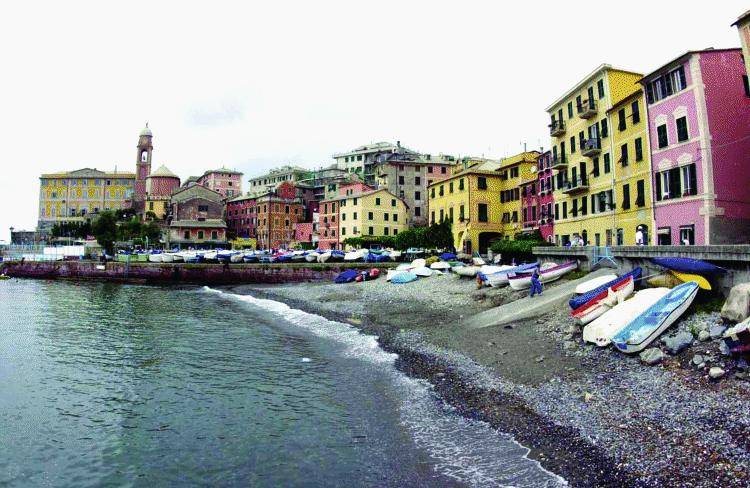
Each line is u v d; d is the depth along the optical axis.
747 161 33.75
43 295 53.97
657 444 11.55
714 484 9.75
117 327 31.77
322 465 11.96
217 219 120.81
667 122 36.66
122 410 15.95
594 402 14.32
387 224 95.94
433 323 29.23
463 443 12.82
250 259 72.94
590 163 48.62
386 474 11.41
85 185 152.75
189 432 14.11
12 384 18.78
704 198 32.84
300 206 119.56
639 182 40.34
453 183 76.25
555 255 36.75
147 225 109.88
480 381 17.56
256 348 24.92
